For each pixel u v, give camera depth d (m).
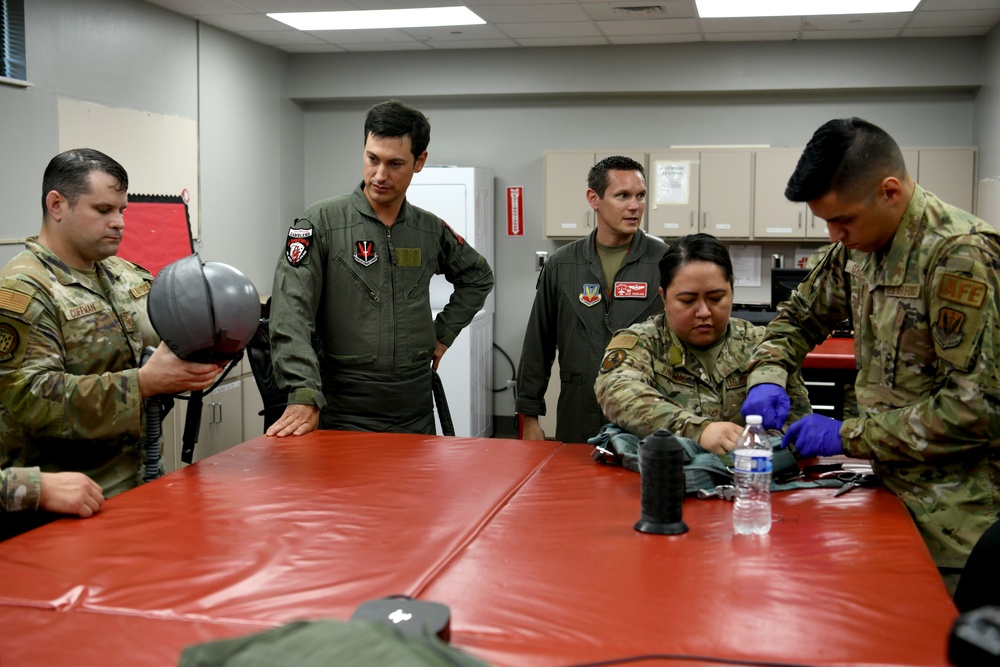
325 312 3.00
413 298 3.10
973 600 1.70
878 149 1.86
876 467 2.09
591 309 3.39
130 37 5.27
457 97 7.19
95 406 2.18
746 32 6.21
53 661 1.22
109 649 1.26
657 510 1.77
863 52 6.42
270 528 1.80
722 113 6.90
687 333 2.35
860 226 1.93
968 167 6.27
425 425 3.21
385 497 2.03
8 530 2.21
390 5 5.52
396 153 2.89
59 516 2.25
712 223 6.55
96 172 2.33
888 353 2.00
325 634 0.95
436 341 3.34
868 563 1.59
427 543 1.71
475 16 5.84
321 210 2.96
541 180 7.21
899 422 1.91
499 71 6.93
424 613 1.27
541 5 5.52
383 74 7.11
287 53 7.19
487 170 6.94
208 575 1.54
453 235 3.35
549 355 3.60
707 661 1.20
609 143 7.09
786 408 2.20
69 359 2.34
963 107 6.55
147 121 5.44
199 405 2.54
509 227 7.28
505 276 7.36
